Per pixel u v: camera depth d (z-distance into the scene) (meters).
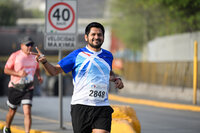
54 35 23.58
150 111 39.06
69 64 13.59
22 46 21.84
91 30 13.59
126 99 51.59
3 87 55.62
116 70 73.56
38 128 24.14
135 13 78.50
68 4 23.59
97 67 13.63
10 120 21.95
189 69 51.53
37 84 55.72
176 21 62.12
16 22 115.81
